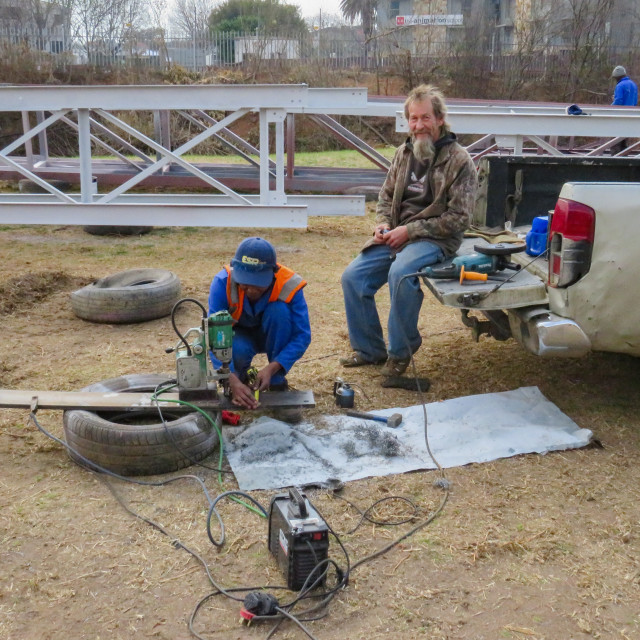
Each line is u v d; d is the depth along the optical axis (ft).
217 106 26.14
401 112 27.25
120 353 16.94
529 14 89.10
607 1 81.61
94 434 11.22
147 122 63.10
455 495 11.03
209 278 23.67
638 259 11.68
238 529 10.05
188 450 11.50
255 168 40.83
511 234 15.94
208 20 104.42
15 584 8.82
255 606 8.18
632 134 26.37
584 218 11.69
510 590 8.87
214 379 11.88
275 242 29.99
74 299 19.31
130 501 10.71
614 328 12.10
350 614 8.42
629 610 8.54
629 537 9.95
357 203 29.73
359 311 15.46
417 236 14.29
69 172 37.42
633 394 14.93
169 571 9.14
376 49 86.58
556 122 26.45
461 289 12.84
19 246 28.30
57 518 10.21
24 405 11.73
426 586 8.94
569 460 12.14
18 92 25.95
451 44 82.58
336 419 13.32
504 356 16.92
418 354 17.07
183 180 37.29
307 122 68.59
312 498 10.85
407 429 13.01
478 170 16.89
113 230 30.81
